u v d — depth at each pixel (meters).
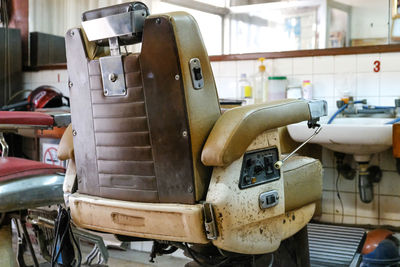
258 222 1.23
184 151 1.13
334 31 4.25
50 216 1.67
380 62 2.88
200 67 1.14
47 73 4.07
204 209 1.13
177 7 3.95
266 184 1.24
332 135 2.41
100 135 1.28
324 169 3.13
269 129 1.23
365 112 2.80
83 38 1.26
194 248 1.43
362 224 3.04
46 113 1.57
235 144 1.11
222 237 1.13
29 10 4.23
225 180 1.13
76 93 1.32
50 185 1.53
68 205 1.43
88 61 1.25
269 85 3.10
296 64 3.09
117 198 1.28
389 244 2.33
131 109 1.19
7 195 1.43
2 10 4.21
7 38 4.02
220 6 4.40
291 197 1.36
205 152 1.12
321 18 4.23
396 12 3.13
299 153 2.85
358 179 2.96
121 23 1.16
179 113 1.12
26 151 4.14
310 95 3.00
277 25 4.53
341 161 3.02
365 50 2.90
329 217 3.15
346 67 2.97
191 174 1.14
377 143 2.30
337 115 2.89
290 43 4.49
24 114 1.50
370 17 4.08
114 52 1.20
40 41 4.13
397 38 3.16
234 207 1.14
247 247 1.19
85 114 1.30
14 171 1.49
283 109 1.24
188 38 1.11
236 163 1.16
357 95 2.96
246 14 4.51
